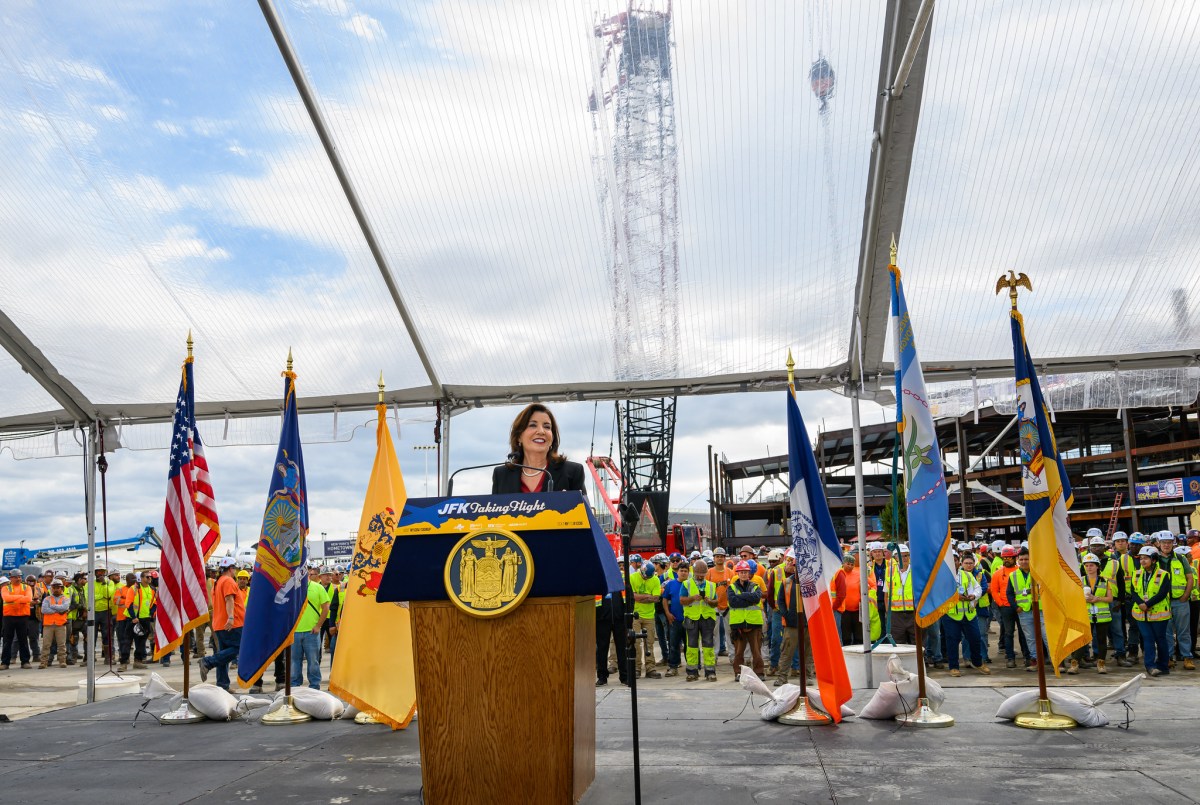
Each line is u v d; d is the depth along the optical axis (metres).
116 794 5.28
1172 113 8.05
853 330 9.69
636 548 30.98
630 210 9.27
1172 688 9.31
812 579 7.32
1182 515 28.20
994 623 22.94
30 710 11.73
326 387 10.78
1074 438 36.75
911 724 7.03
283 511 8.25
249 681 7.99
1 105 8.30
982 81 8.04
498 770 4.07
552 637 4.08
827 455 47.91
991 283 9.30
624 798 4.79
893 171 8.53
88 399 10.70
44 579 21.67
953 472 38.50
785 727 7.10
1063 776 5.19
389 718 7.35
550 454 5.20
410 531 4.26
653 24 8.22
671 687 10.67
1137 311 9.30
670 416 42.91
